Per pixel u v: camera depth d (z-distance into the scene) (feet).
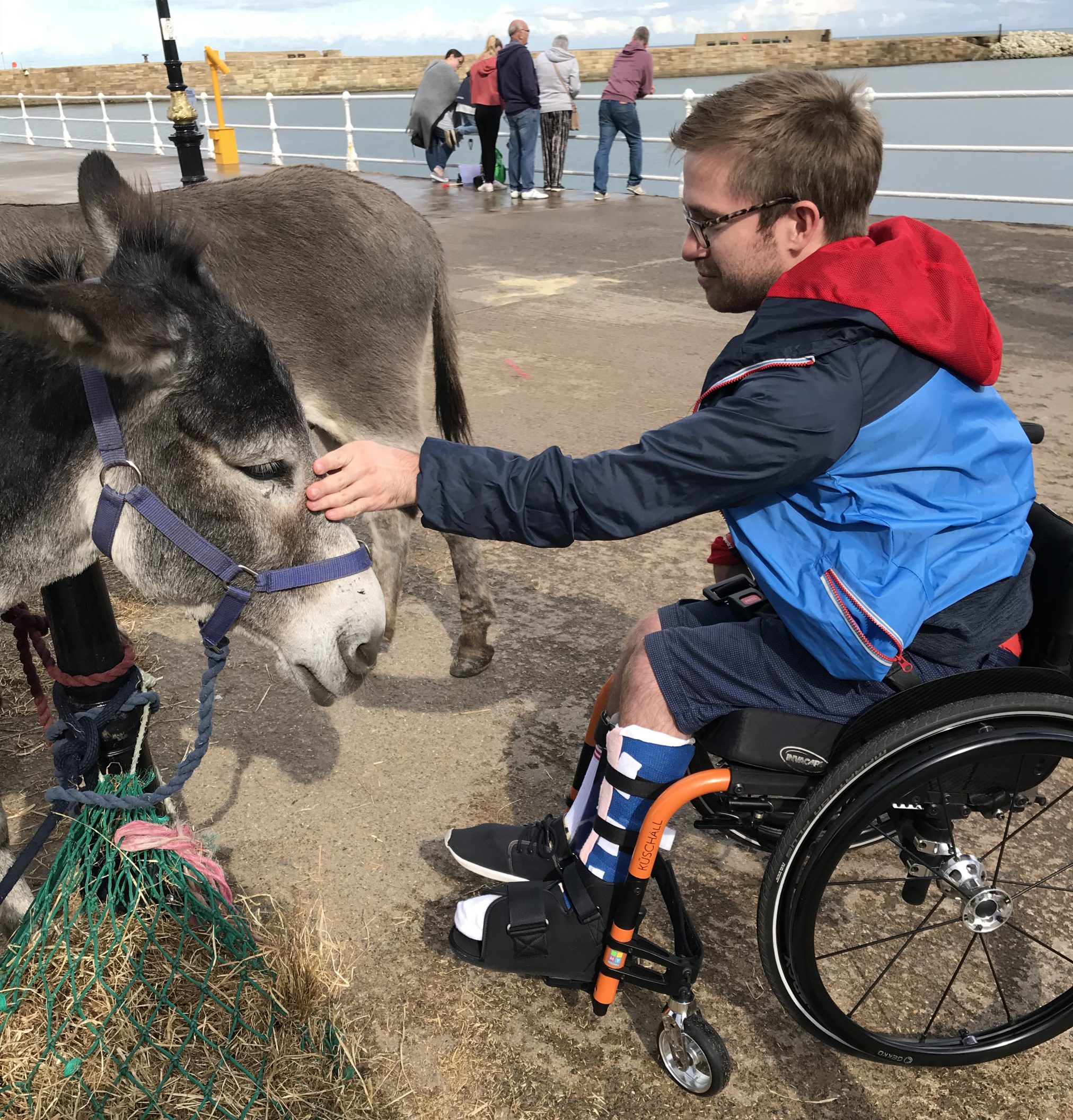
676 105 76.79
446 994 6.57
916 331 4.82
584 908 5.78
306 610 6.09
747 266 5.40
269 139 72.13
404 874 7.61
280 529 5.83
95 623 5.95
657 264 28.02
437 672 10.31
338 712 9.62
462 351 20.34
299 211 9.98
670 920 6.86
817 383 4.73
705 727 5.71
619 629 11.14
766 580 5.11
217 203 9.77
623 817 5.65
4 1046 5.74
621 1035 6.30
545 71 39.70
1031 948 6.95
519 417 16.63
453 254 29.30
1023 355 19.29
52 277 5.62
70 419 5.55
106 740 6.26
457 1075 6.00
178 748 9.08
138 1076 5.73
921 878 6.20
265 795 8.47
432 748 9.12
